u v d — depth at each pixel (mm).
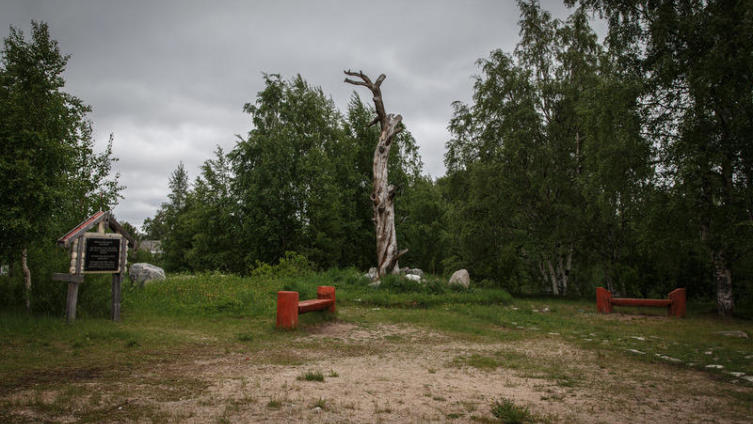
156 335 7625
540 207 21719
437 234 40281
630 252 19516
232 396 4199
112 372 5102
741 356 7324
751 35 12320
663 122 15031
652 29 14422
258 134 28672
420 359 6645
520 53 22828
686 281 18516
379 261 17734
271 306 11383
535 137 21750
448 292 15445
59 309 9062
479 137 23656
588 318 12781
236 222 29203
